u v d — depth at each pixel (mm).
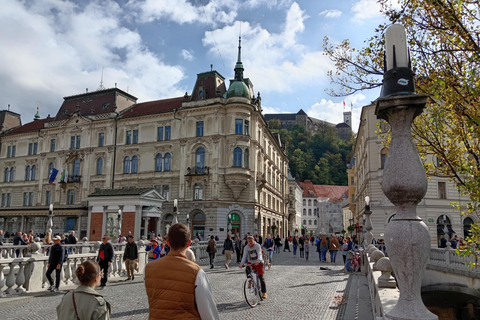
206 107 45750
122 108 55875
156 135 49188
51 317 9461
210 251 21906
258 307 10867
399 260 3998
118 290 13758
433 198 37750
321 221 110750
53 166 55906
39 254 13336
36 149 58969
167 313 3717
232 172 43750
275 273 19719
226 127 45500
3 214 56562
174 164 47125
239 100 45531
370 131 42000
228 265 23594
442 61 8922
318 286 15055
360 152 55562
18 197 58438
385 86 4645
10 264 12211
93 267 4449
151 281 3877
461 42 8477
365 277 18188
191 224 44281
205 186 44438
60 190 54125
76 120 54906
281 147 74750
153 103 53469
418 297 3969
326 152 151750
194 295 3781
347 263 20312
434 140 9797
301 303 11484
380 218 39562
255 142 46312
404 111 4359
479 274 17953
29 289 12727
